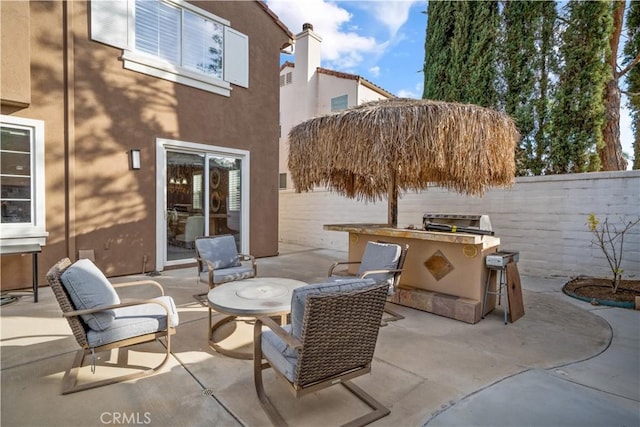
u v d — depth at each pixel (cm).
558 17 716
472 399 248
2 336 358
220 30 786
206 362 308
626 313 447
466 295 443
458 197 761
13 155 520
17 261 530
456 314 425
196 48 745
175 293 536
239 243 843
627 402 243
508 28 779
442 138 413
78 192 581
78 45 577
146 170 665
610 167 720
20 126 523
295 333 221
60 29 557
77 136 579
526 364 306
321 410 238
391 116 426
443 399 249
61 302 258
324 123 485
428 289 482
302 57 1345
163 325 297
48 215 551
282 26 915
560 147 709
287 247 1082
